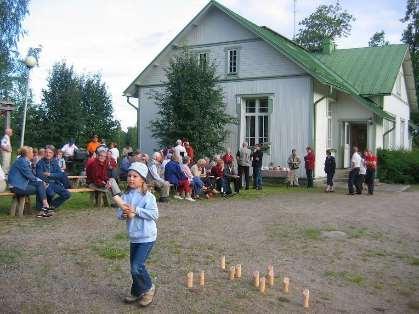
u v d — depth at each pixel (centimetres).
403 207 1450
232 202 1459
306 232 1018
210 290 627
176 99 2167
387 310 609
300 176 2155
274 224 1095
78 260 724
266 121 2291
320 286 680
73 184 1644
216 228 1021
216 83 2309
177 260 761
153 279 659
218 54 2388
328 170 1873
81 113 3188
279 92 2223
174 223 1059
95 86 3534
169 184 1395
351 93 2339
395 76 2728
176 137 2173
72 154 1902
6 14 3077
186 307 563
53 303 552
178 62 2214
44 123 3073
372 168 1805
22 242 812
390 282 718
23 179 1037
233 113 2347
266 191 1852
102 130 3503
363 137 2641
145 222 526
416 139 4088
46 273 657
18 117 3136
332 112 2509
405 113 3422
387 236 1016
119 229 948
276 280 689
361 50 3105
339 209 1368
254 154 1942
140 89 2583
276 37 2805
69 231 916
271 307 583
